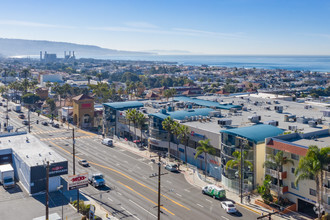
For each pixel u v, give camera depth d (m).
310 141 69.38
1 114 190.62
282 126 90.44
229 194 73.44
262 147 73.25
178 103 136.38
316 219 58.28
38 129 151.88
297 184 60.72
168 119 98.19
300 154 61.59
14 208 64.12
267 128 79.75
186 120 103.06
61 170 74.81
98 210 63.47
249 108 124.69
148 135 116.44
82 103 158.75
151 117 109.06
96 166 93.31
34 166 71.44
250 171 72.88
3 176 75.44
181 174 86.94
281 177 64.69
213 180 83.31
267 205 65.06
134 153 109.06
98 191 74.00
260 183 73.56
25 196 70.69
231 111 116.00
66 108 174.12
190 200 69.12
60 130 151.00
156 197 70.69
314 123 88.50
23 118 181.12
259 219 60.03
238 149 74.50
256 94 183.50
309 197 61.44
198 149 84.44
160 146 106.69
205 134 88.69
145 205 66.25
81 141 127.88
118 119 135.00
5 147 87.00
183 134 94.12
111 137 135.62
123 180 81.50
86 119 161.50
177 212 62.94
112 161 98.88
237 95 181.62
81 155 105.69
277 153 64.31
